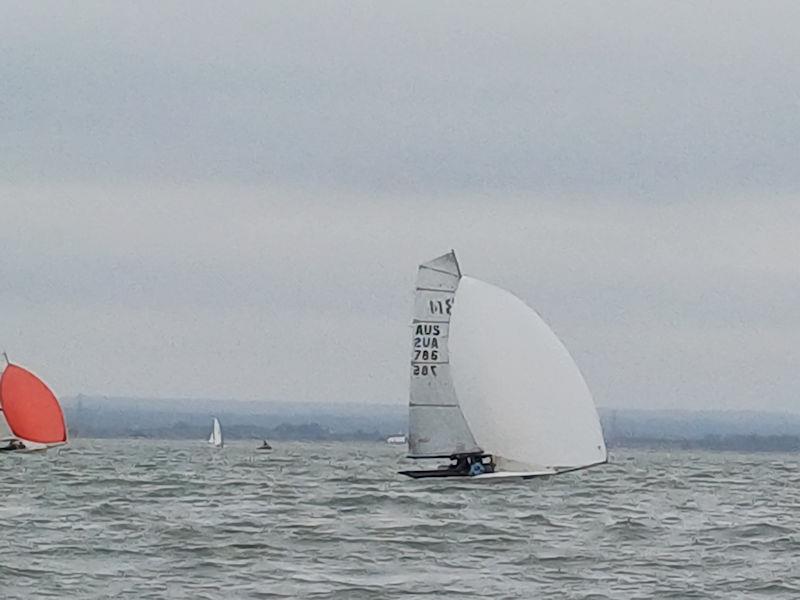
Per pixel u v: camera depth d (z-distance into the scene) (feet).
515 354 197.16
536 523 154.10
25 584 107.76
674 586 109.91
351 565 118.62
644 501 191.01
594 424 196.95
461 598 103.19
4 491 199.00
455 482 203.82
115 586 107.04
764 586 110.22
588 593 106.11
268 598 101.96
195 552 125.49
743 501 198.59
